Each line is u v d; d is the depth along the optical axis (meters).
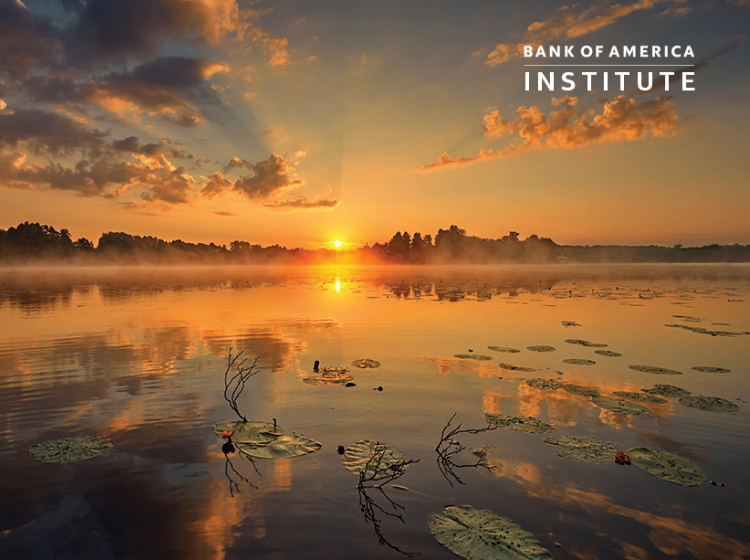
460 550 4.21
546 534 4.48
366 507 4.97
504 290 40.16
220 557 4.14
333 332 16.92
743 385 9.89
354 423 7.55
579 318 20.91
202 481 5.59
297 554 4.20
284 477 5.67
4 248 153.12
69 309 25.19
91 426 7.45
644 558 4.11
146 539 4.44
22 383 10.01
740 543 4.35
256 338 15.73
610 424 7.51
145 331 17.25
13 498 5.22
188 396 9.05
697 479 5.62
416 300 30.47
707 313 22.73
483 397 8.96
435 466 5.97
